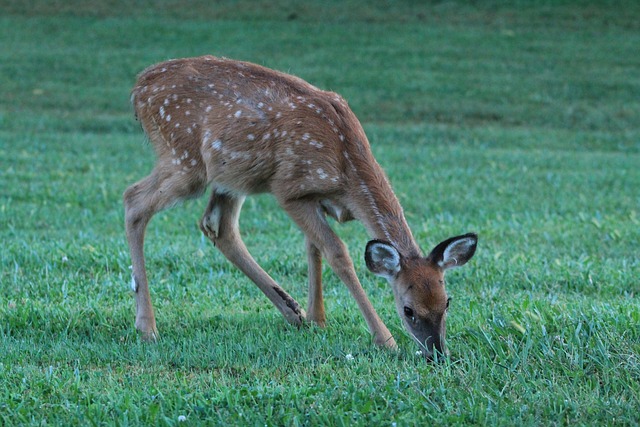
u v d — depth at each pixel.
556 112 30.39
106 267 12.35
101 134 26.83
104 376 8.25
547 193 19.77
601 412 7.29
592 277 11.84
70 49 36.44
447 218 17.00
